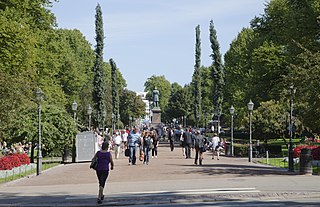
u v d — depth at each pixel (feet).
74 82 250.16
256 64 183.83
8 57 118.42
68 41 298.35
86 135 135.74
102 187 54.03
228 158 144.97
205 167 100.58
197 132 109.19
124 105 422.82
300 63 135.23
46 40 161.68
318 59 84.07
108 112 312.50
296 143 181.57
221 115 319.06
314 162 100.83
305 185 65.67
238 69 268.41
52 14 161.27
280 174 84.64
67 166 118.62
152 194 59.36
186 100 461.78
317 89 80.84
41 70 156.87
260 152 153.99
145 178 80.12
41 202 55.67
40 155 97.04
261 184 67.41
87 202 54.95
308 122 87.25
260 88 184.03
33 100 120.06
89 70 316.19
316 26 141.90
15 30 117.19
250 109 129.70
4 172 88.12
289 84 95.25
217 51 315.17
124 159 137.69
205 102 429.38
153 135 137.59
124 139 171.12
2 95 94.32
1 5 126.52
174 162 117.60
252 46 199.62
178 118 476.54
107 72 381.81
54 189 68.49
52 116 128.06
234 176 80.33
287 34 150.41
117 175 86.84
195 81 373.81
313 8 140.77
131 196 57.98
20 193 64.34
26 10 143.02
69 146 134.31
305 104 118.32
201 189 63.00
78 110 281.13
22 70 119.44
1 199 58.54
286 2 170.19
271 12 186.60
